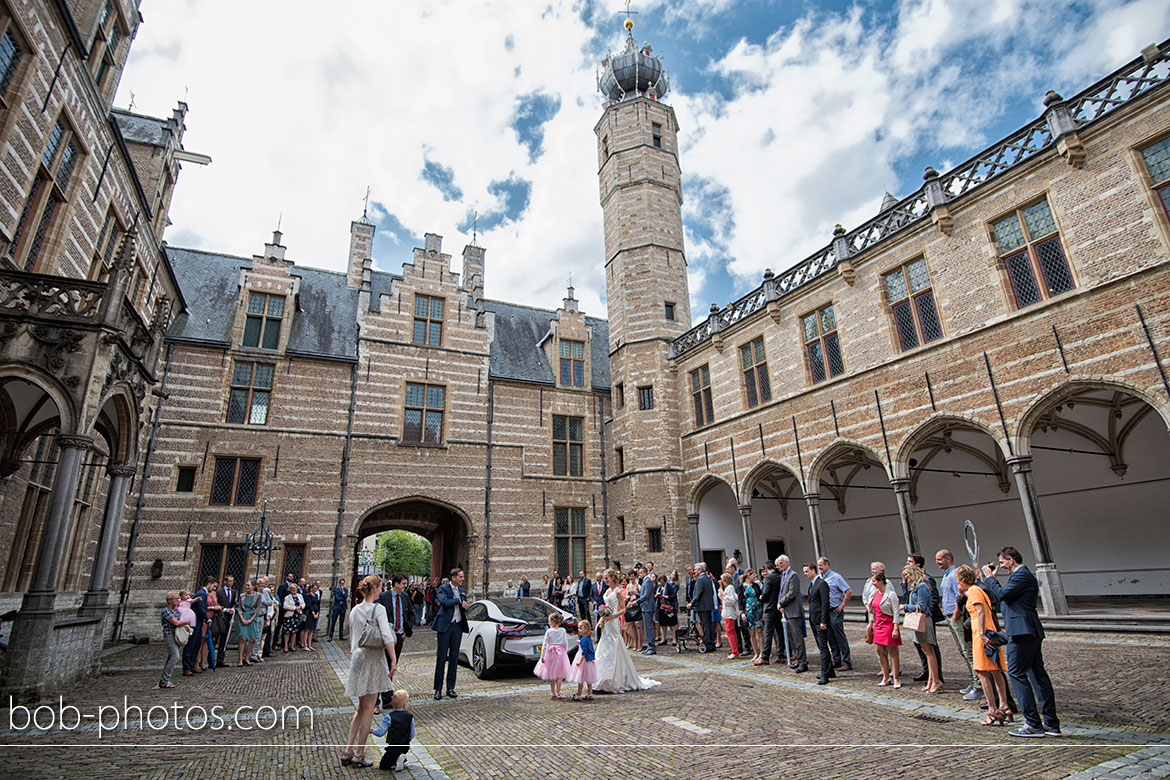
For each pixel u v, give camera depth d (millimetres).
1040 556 11023
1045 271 11641
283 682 9516
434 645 14648
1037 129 11906
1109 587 15383
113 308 8531
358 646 5305
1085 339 10781
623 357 21906
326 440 18234
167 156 15555
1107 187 10758
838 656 9133
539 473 21078
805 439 16047
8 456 9586
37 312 8141
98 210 11664
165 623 9102
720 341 19141
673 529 19609
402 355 19969
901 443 13656
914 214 14125
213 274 20000
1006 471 17453
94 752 5555
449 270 21594
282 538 16984
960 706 6535
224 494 16953
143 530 15727
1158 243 10016
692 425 20281
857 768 4715
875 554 20828
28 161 8898
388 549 61875
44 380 7973
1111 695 6363
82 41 9820
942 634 11867
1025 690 5371
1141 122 10422
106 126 11258
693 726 6180
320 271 21891
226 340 17969
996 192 12500
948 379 12883
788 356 16906
